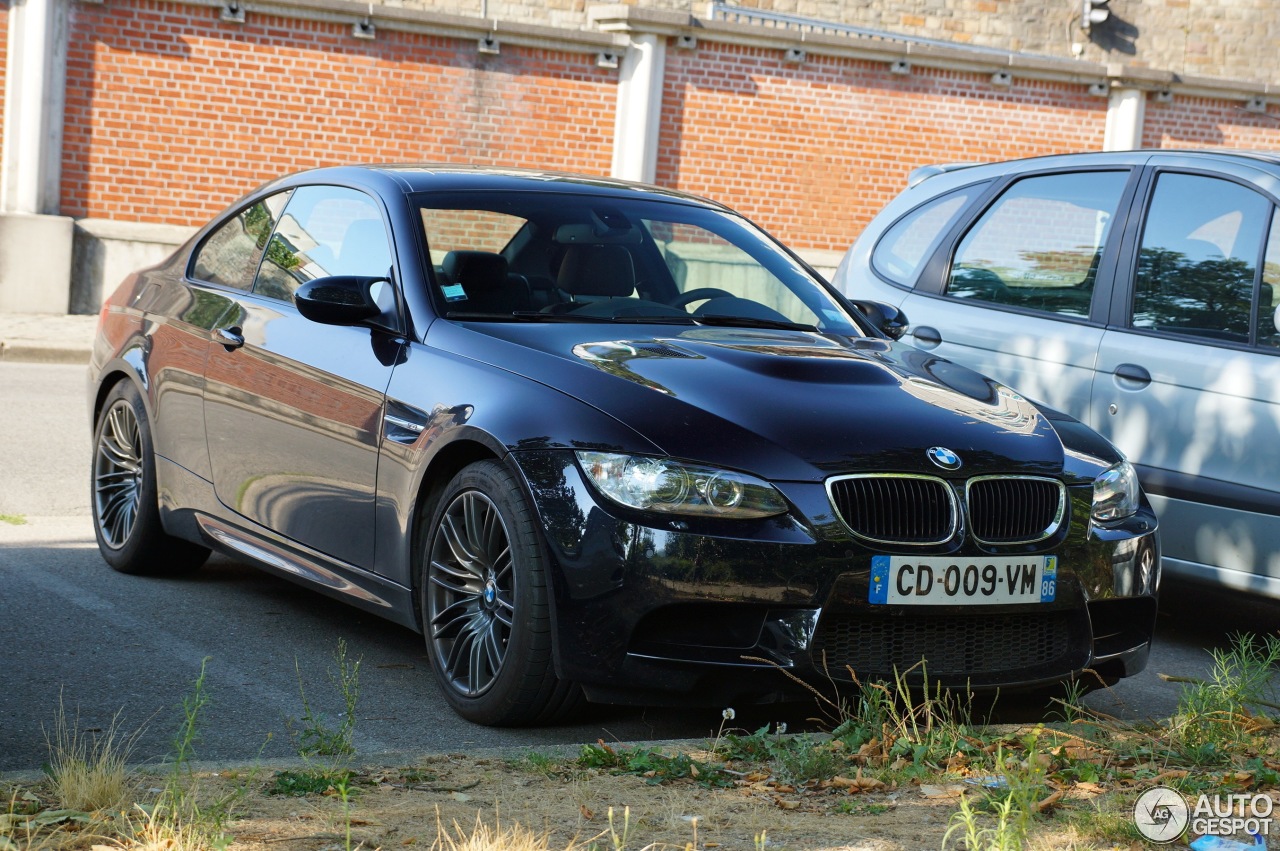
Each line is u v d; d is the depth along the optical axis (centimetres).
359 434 445
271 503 491
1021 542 393
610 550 366
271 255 538
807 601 367
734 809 312
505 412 396
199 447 532
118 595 544
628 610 364
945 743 360
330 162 1574
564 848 281
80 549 621
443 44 1593
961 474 387
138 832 275
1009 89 1788
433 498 424
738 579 363
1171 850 291
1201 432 539
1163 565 550
